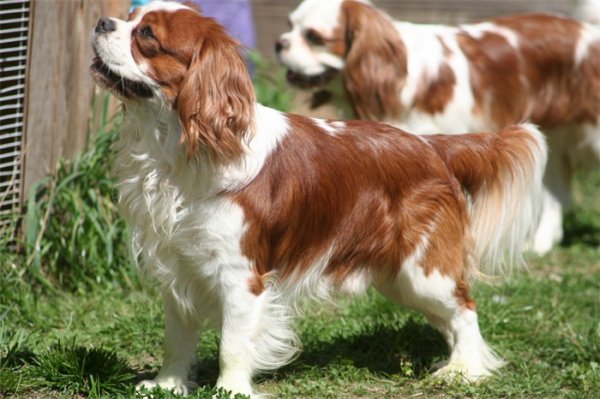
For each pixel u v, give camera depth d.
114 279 10.46
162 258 7.44
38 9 10.10
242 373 7.41
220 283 7.30
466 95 12.16
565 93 13.07
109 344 8.82
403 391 8.04
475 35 12.68
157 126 7.16
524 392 8.03
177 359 7.77
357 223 7.72
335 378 8.20
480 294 10.44
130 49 7.00
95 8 10.66
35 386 7.54
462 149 8.22
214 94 6.95
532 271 12.52
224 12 14.64
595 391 8.02
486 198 8.32
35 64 10.18
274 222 7.35
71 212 10.37
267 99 15.93
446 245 7.88
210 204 7.12
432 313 8.21
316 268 7.70
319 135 7.73
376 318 9.58
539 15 13.30
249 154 7.19
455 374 8.09
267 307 7.42
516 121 12.68
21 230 10.32
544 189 13.65
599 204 16.38
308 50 12.12
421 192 7.84
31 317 9.30
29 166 10.31
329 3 12.14
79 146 10.81
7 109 10.14
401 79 11.87
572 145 13.59
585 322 10.02
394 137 7.98
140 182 7.32
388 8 19.88
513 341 9.34
